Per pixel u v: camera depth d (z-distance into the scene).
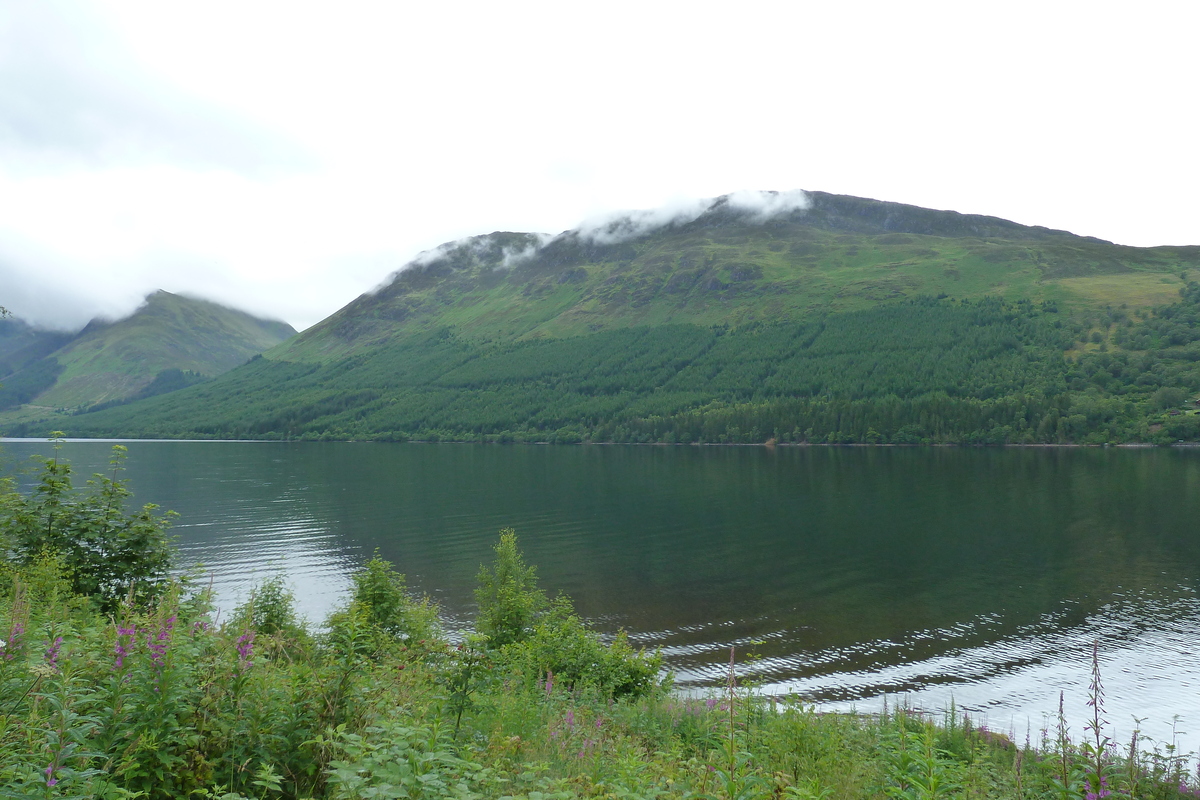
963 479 128.00
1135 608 51.34
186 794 6.76
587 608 52.56
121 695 7.16
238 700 7.66
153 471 163.75
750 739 12.81
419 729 7.41
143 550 22.62
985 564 64.81
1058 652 42.44
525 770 8.92
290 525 89.62
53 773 5.52
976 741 18.06
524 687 16.72
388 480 144.00
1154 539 74.19
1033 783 11.73
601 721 13.95
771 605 53.00
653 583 59.62
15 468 23.33
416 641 18.03
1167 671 39.06
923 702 35.19
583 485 132.12
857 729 18.98
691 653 42.84
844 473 143.50
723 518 91.88
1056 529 80.44
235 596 54.34
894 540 76.06
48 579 17.75
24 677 7.26
